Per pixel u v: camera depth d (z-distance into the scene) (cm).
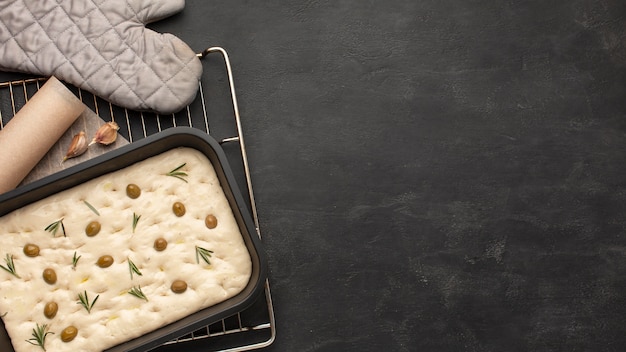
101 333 143
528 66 167
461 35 167
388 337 163
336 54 165
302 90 164
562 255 167
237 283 146
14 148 147
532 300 166
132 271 144
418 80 166
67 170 140
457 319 165
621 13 167
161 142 143
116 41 155
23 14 153
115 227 145
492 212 166
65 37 154
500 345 165
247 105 162
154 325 144
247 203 162
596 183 167
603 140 167
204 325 142
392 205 165
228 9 163
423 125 166
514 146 167
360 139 165
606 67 167
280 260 162
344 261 163
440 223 165
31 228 143
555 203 167
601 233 167
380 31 165
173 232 145
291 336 162
